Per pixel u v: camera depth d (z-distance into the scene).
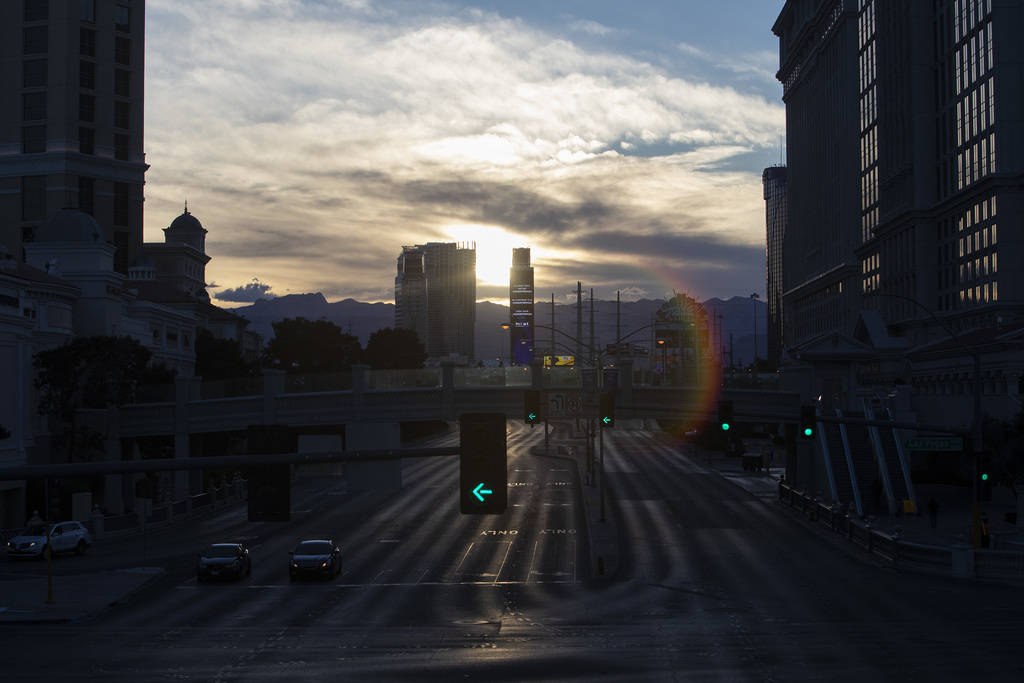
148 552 52.88
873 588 39.06
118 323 80.94
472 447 17.41
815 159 173.00
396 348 168.88
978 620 31.69
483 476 17.38
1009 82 93.12
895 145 122.31
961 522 57.22
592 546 51.28
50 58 106.44
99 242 78.94
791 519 62.41
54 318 72.12
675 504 70.44
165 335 93.75
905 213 112.31
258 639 29.92
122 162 110.62
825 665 24.88
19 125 106.31
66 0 106.62
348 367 140.88
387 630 31.52
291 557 43.69
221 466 17.11
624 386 67.62
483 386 68.56
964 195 99.62
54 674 24.55
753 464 96.25
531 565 47.06
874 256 132.00
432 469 106.31
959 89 103.75
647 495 75.88
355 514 67.88
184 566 47.91
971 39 100.12
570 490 79.88
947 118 107.50
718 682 23.11
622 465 102.69
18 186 106.06
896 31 121.69
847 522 54.50
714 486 82.25
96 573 45.38
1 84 106.62
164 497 74.50
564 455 114.44
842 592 38.16
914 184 113.31
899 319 118.44
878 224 124.25
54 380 65.50
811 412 38.19
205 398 73.31
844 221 151.00
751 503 71.00
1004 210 92.25
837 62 156.50
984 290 96.31
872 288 132.62
